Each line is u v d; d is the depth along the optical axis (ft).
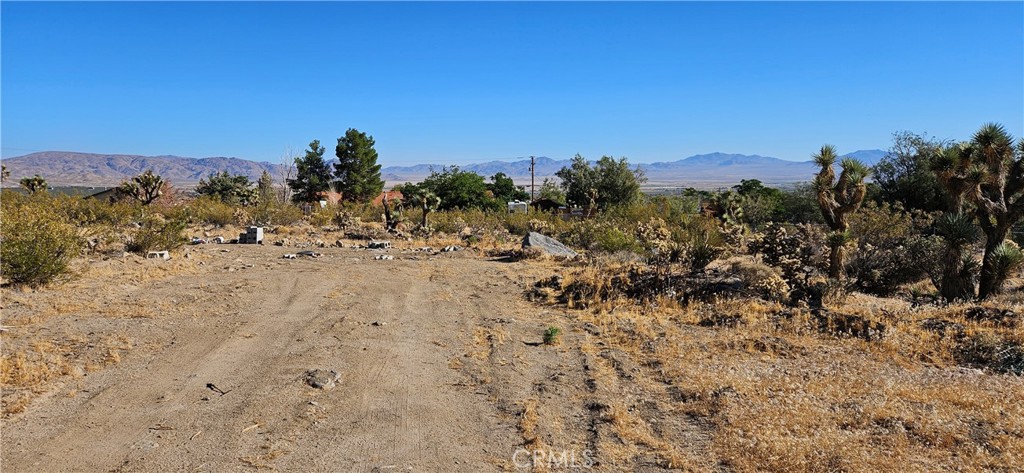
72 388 22.06
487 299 42.04
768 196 142.41
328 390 23.04
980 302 36.11
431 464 17.42
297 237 87.45
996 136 37.19
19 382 21.99
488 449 18.58
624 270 49.26
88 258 50.34
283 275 48.91
